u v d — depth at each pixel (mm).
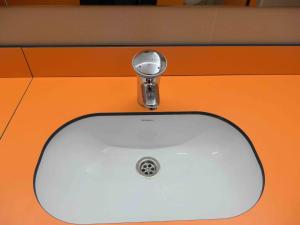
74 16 652
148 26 685
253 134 632
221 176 651
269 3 654
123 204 614
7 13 632
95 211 588
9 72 728
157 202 624
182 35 710
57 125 637
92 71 742
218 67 756
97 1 622
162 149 736
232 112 681
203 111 680
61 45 695
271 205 503
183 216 586
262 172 560
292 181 542
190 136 729
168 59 729
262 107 694
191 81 758
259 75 784
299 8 669
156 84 624
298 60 752
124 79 755
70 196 598
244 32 714
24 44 693
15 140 602
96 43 708
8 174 540
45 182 571
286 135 629
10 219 473
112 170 686
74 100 693
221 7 656
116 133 715
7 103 680
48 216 479
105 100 697
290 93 732
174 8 652
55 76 747
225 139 688
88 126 683
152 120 692
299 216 489
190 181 665
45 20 654
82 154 682
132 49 703
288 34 724
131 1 628
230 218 482
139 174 686
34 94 704
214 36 718
